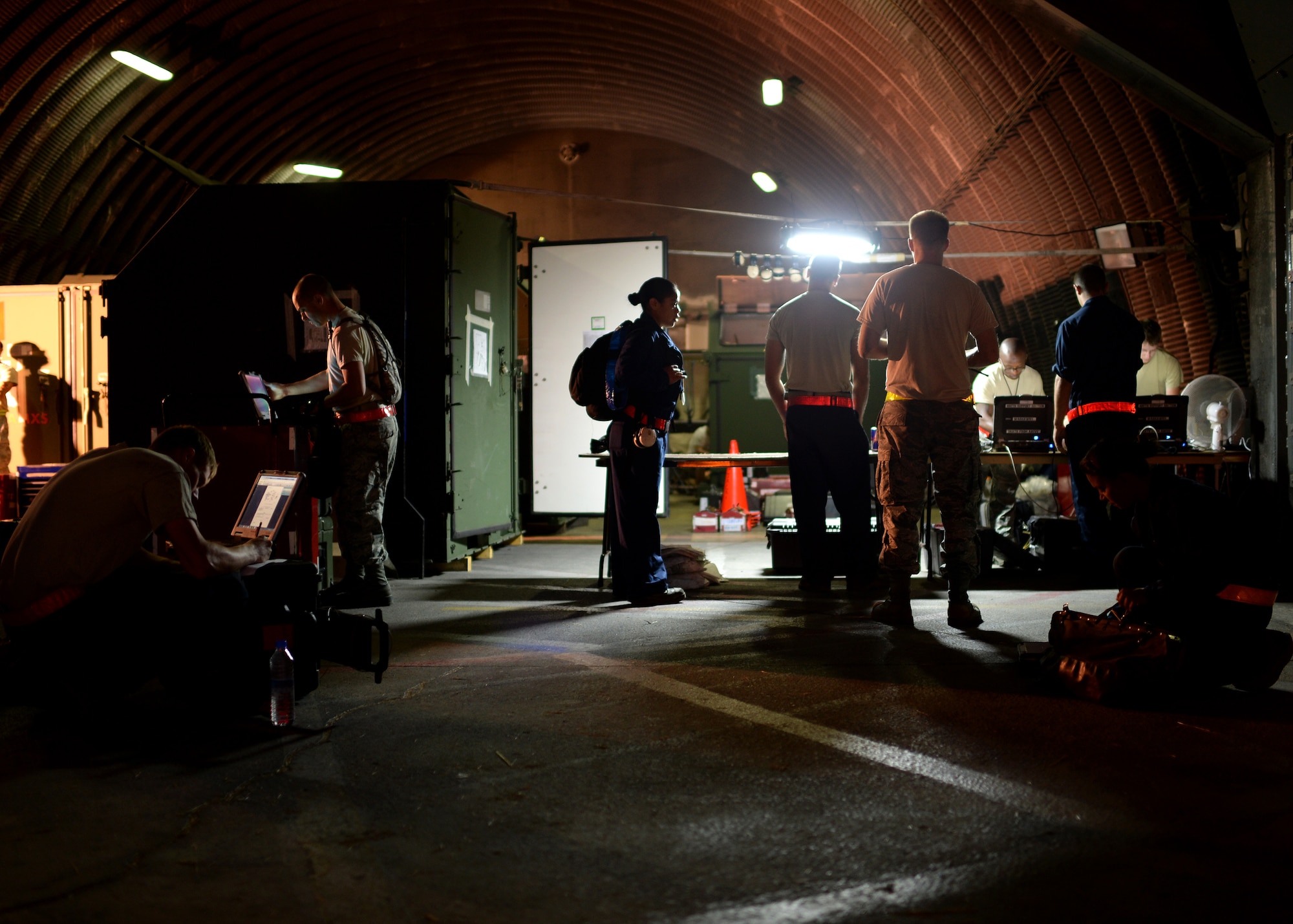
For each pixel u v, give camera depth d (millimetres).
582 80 17172
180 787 2674
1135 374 5781
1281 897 1961
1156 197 7711
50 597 3152
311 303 5355
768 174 18422
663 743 3006
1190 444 6492
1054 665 3553
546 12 14406
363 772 2781
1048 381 11070
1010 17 8258
